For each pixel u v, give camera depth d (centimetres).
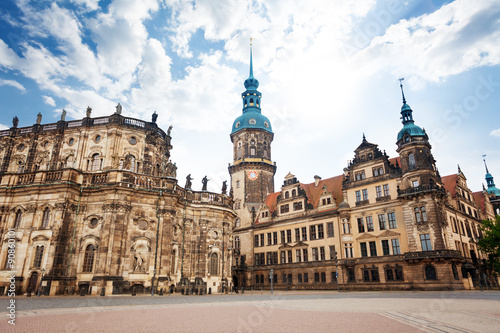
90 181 4522
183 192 5269
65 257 4138
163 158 5741
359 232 6400
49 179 4475
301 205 7500
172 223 4603
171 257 4712
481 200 8225
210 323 1476
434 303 2592
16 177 4559
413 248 5591
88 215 4344
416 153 5869
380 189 6306
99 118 5366
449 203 6266
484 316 1689
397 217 5941
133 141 5303
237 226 8650
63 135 5409
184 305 2517
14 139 5619
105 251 4078
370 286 5972
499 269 5912
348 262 6309
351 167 6831
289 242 7462
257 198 8744
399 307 2264
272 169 9131
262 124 9331
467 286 5747
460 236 6228
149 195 4528
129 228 4309
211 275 5112
